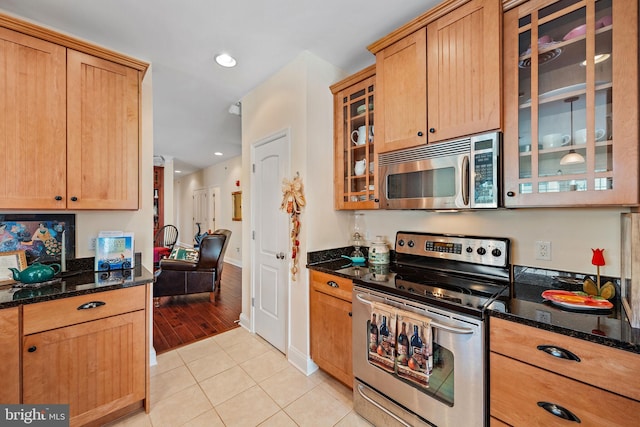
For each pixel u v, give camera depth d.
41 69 1.58
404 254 2.12
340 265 2.16
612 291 1.28
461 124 1.48
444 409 1.32
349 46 2.11
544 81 1.30
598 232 1.40
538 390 1.08
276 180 2.52
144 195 2.28
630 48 1.07
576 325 1.03
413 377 1.38
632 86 1.06
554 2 1.25
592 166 1.16
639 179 1.05
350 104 2.26
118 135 1.83
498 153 1.37
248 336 2.78
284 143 2.40
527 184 1.33
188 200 9.35
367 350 1.67
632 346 0.89
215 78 2.58
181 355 2.42
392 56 1.80
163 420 1.67
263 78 2.58
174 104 3.19
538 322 1.08
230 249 6.55
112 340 1.60
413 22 1.65
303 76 2.17
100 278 1.76
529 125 1.33
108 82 1.80
